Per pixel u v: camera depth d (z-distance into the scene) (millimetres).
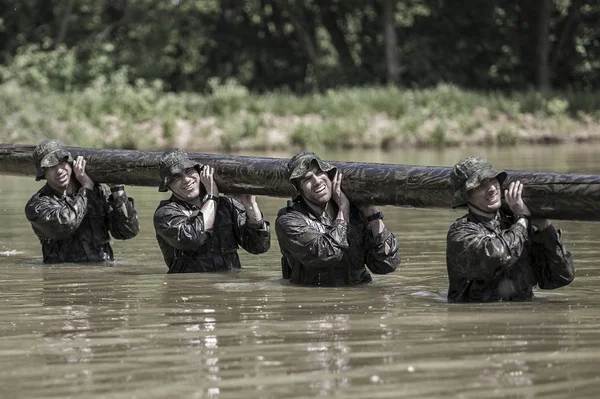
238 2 62031
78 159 13844
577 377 6945
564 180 9898
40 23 58281
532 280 10258
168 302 10305
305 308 9820
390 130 43875
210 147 42156
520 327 8633
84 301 10461
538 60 59000
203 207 12414
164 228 12328
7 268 13203
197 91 60594
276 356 7691
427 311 9539
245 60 62594
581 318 9016
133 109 43281
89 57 57000
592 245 14039
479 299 10125
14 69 52094
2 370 7457
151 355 7812
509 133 45125
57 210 13445
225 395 6695
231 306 10000
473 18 60562
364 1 59219
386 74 57938
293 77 62344
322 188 11203
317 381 6965
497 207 10133
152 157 13344
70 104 42594
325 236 11125
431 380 6934
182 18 61719
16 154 15695
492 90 59406
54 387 6977
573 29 60750
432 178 10766
